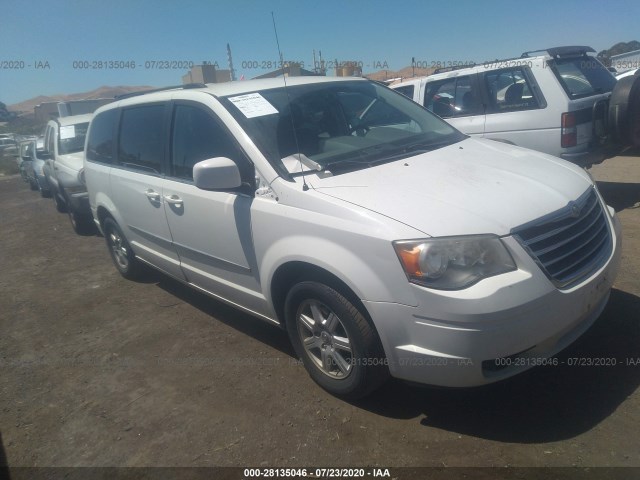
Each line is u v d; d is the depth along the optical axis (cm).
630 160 902
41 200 1301
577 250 269
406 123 398
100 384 362
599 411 269
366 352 272
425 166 318
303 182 297
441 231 245
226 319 439
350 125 379
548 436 257
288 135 338
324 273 280
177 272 432
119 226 503
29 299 550
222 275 370
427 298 240
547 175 306
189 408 318
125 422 314
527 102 614
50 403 346
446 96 704
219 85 393
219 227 346
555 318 250
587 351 319
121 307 494
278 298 325
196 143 370
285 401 312
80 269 637
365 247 256
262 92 368
